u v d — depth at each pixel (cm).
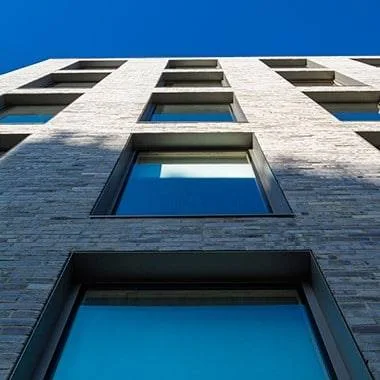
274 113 1100
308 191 686
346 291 472
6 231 596
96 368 441
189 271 555
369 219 608
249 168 890
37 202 670
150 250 551
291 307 521
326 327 477
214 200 756
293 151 846
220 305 527
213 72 1777
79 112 1133
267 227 599
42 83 1819
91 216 634
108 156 844
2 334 419
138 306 525
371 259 525
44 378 426
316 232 582
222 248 552
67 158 836
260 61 2106
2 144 1002
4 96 1428
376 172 750
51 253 548
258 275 556
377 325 425
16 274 509
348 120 1191
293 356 453
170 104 1358
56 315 490
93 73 1945
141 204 748
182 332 486
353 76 1692
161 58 2248
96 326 494
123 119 1074
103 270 552
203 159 946
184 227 605
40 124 1097
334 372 428
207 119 1190
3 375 379
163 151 973
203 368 440
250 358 452
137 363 446
